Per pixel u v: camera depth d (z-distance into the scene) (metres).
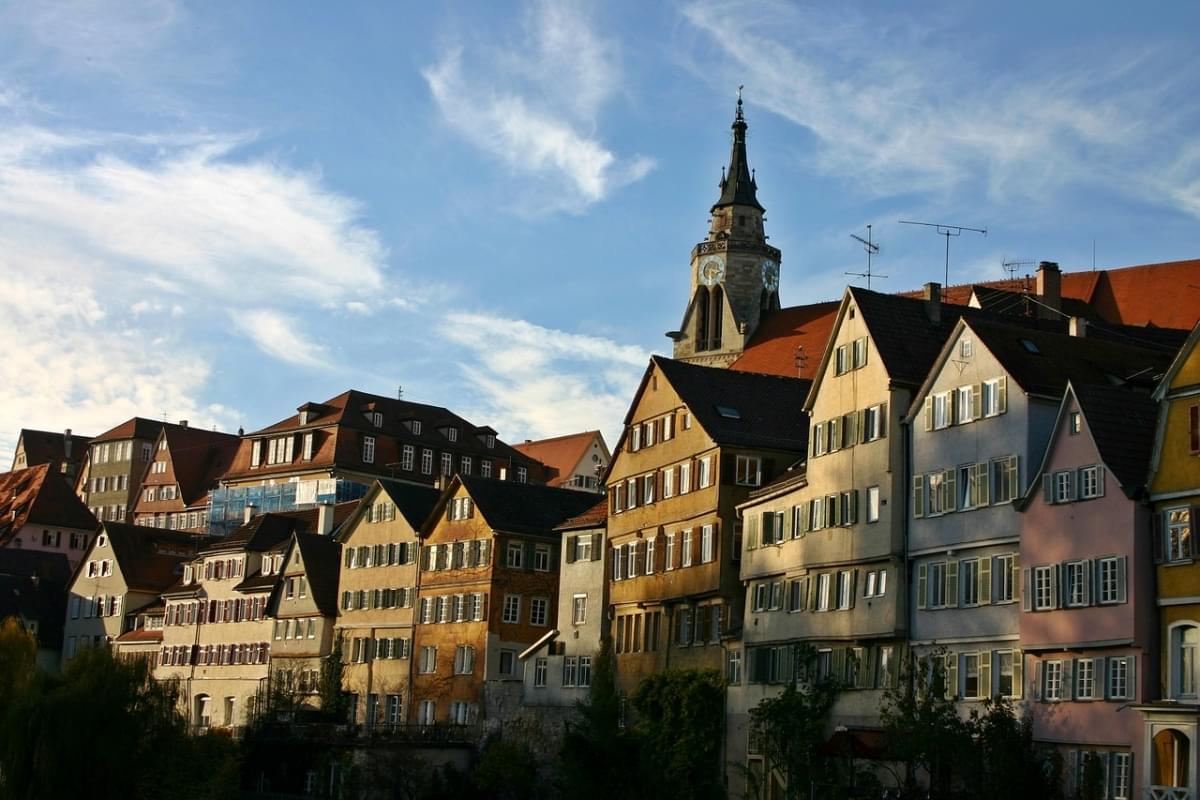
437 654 108.50
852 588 71.62
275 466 166.00
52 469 185.12
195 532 170.88
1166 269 105.62
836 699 71.56
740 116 161.62
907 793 62.75
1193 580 54.78
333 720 112.38
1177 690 55.03
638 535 91.75
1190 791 52.69
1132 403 60.28
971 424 65.81
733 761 78.81
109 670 88.12
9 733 85.19
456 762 96.94
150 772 87.88
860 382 72.81
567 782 73.50
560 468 187.38
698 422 86.31
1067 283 109.19
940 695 62.38
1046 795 58.62
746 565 81.06
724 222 157.50
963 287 109.75
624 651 91.44
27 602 150.88
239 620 129.25
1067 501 59.66
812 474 75.69
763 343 149.25
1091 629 57.81
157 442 189.12
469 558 107.56
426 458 166.38
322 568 122.81
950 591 66.06
